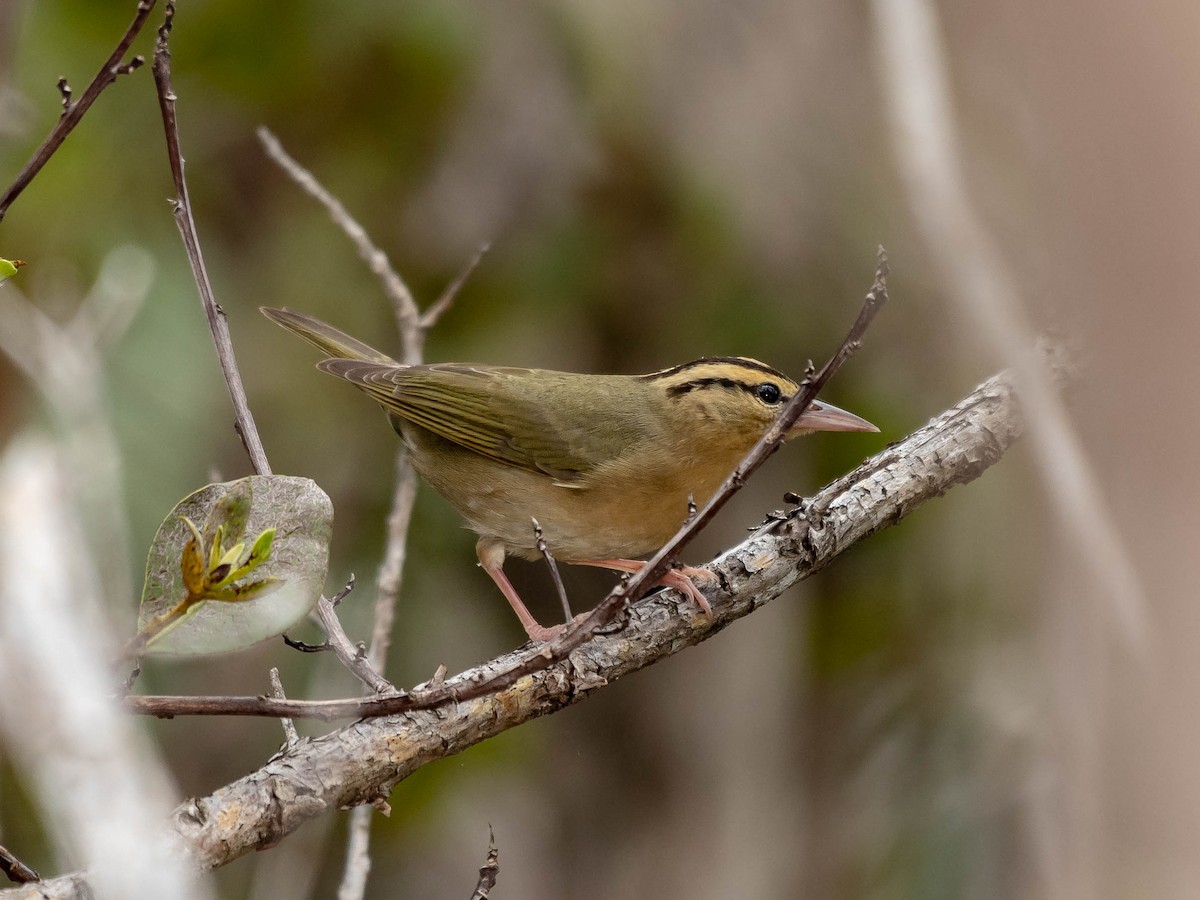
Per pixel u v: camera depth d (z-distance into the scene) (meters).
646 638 7.98
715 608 8.17
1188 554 9.74
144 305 12.75
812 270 13.58
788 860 13.31
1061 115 10.28
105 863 5.27
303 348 13.80
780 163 13.46
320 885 12.32
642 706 13.91
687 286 13.68
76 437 9.20
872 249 13.34
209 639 5.77
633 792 13.84
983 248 11.27
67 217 12.68
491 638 13.73
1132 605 9.88
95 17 13.15
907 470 8.81
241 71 13.52
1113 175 9.83
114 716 5.48
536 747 13.28
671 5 13.34
